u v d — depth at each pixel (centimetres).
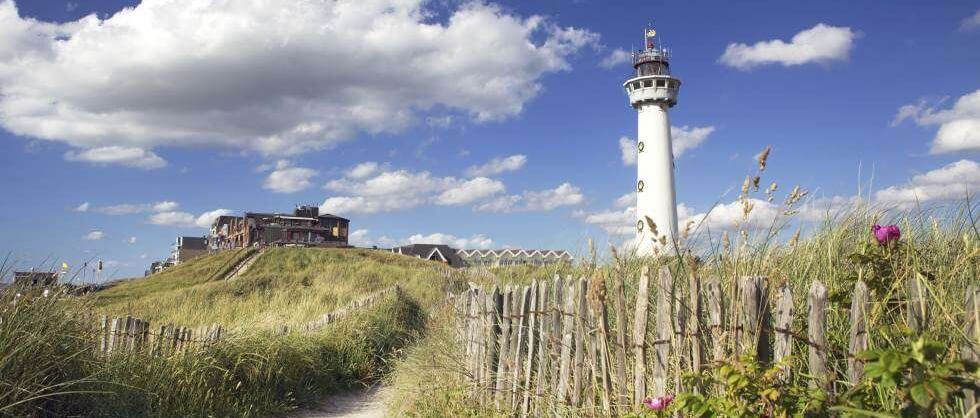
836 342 279
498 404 564
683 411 291
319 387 894
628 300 421
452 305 1023
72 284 574
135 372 630
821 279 353
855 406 227
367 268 3525
